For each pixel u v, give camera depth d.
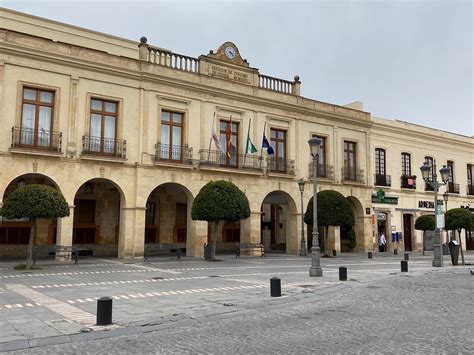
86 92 22.50
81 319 8.40
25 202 17.12
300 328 7.81
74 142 21.88
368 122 33.38
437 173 37.72
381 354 6.13
